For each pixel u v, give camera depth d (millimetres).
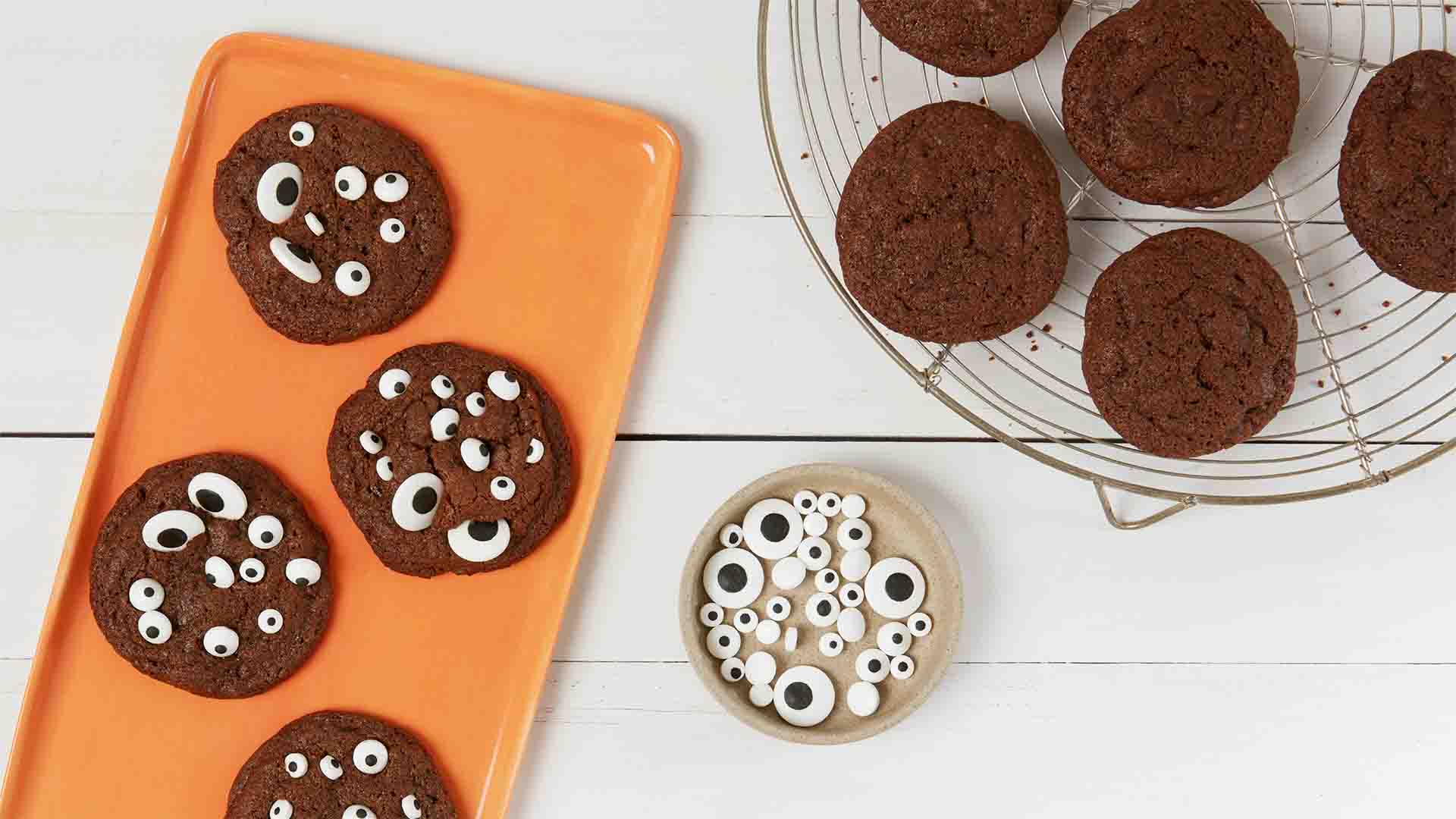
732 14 730
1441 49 716
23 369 726
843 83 724
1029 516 734
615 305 728
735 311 733
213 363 721
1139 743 739
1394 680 737
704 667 705
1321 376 726
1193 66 677
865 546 723
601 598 733
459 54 729
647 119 720
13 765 708
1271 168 687
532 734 733
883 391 734
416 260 717
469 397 713
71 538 708
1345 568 734
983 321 690
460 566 713
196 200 721
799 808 737
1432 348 724
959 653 736
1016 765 738
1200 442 684
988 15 683
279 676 712
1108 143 682
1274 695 737
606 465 723
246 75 724
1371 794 738
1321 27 715
